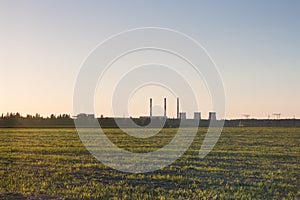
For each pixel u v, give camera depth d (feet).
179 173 57.98
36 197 42.55
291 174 57.41
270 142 104.88
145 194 44.57
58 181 51.57
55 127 196.24
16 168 61.52
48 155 77.20
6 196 42.80
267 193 45.75
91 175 56.13
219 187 48.60
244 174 57.11
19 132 153.99
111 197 43.24
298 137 123.03
